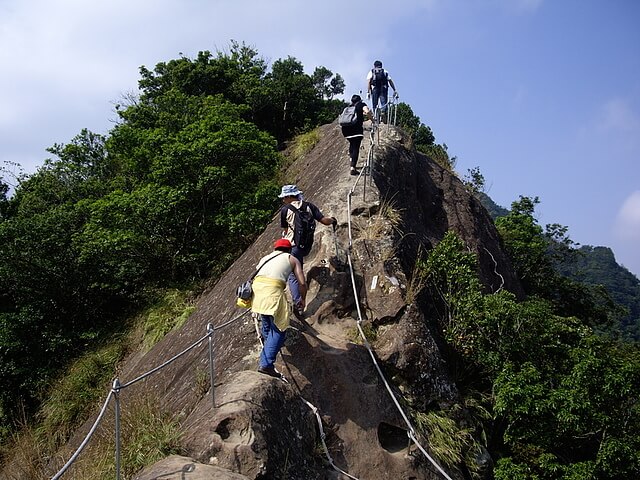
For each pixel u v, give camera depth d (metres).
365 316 7.77
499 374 7.55
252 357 6.68
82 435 9.88
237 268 12.00
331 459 5.96
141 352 12.98
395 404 6.79
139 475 4.89
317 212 7.27
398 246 8.78
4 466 8.95
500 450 7.83
